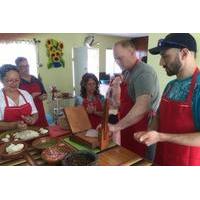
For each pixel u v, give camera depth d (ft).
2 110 4.98
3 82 5.07
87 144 3.67
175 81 3.55
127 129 4.75
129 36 14.40
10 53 10.25
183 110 3.22
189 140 2.98
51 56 11.74
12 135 4.14
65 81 12.39
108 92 5.95
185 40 3.14
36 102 6.33
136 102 4.29
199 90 3.07
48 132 4.25
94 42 13.10
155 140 3.10
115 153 3.52
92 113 5.25
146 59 6.98
